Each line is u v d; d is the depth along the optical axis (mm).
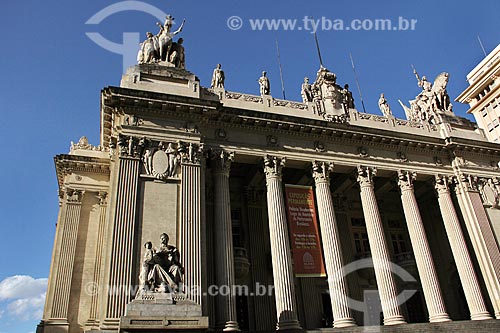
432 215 44844
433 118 44688
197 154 31516
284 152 35656
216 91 36562
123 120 30750
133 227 27453
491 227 39688
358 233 43688
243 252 36812
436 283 34438
